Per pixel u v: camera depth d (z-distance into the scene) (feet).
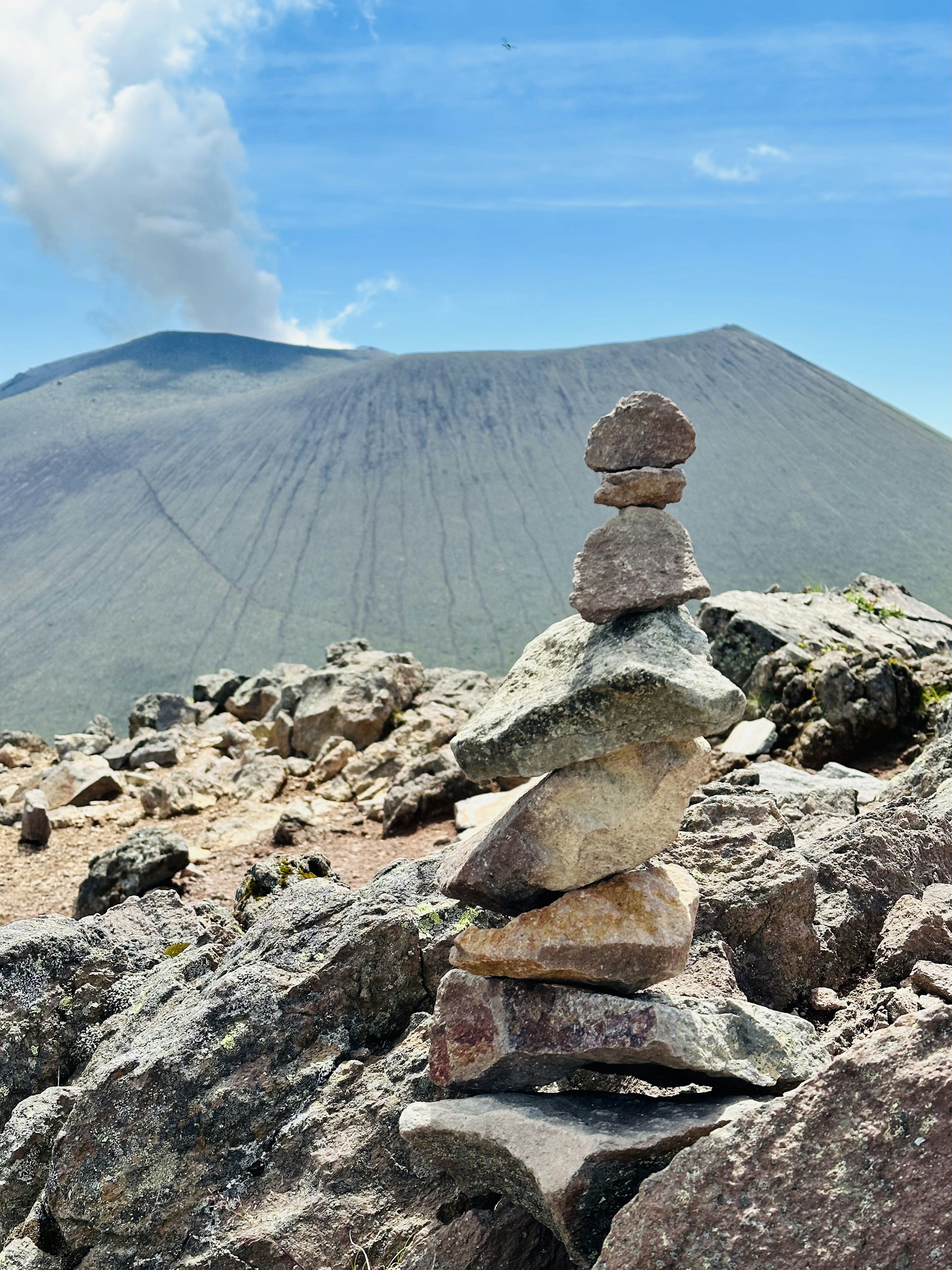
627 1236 10.17
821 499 525.34
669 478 13.39
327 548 512.63
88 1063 18.39
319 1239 13.99
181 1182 15.07
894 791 26.96
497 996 13.58
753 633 48.42
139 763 57.82
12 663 440.86
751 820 22.21
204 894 37.11
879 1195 9.39
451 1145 12.66
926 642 54.44
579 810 13.16
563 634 14.65
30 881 41.96
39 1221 15.49
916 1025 10.18
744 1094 12.48
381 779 49.80
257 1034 16.31
